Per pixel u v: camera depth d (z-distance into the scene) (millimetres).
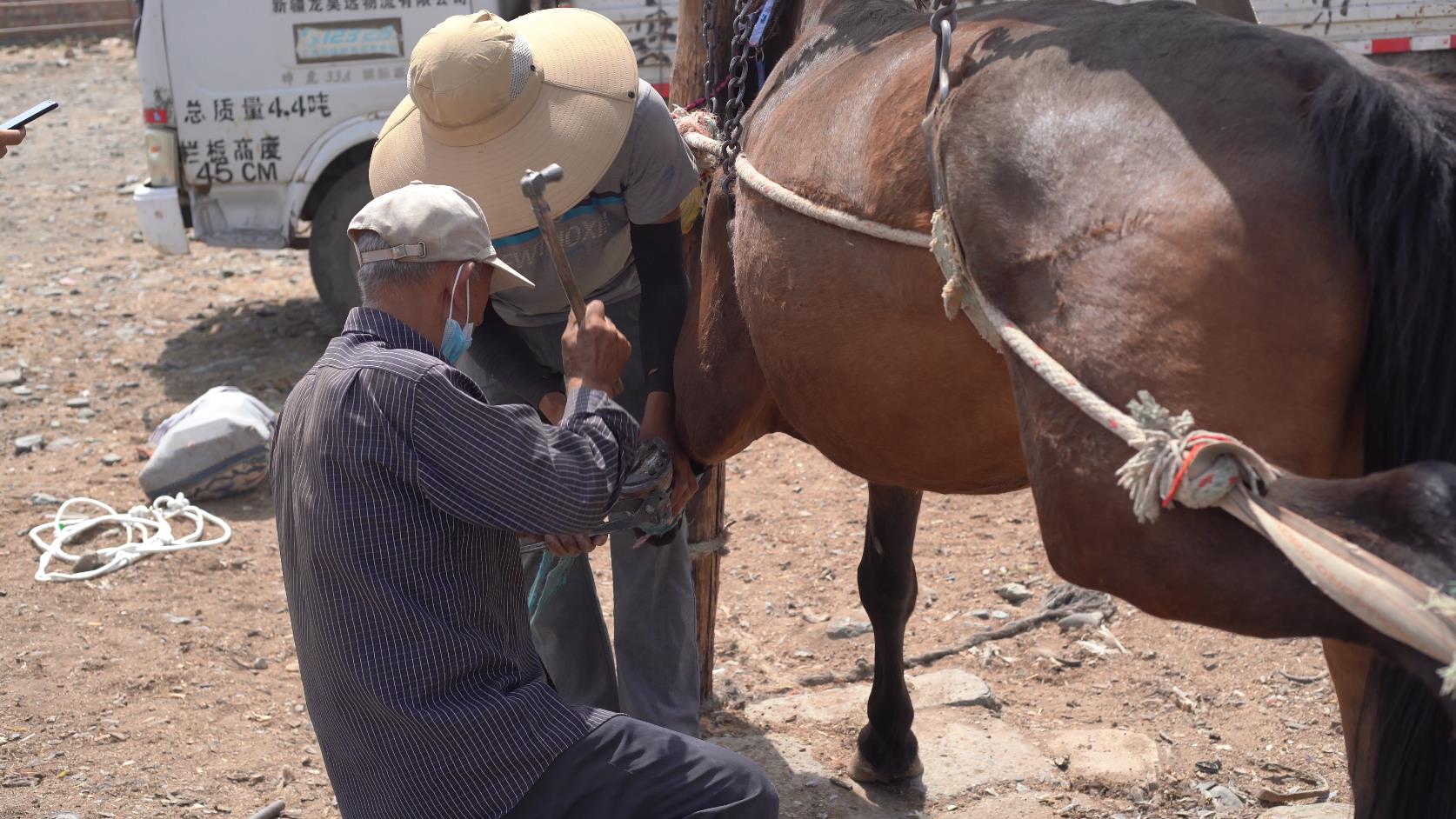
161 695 4059
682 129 3217
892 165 2221
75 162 12422
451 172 2785
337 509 2145
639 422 3363
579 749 2232
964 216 1998
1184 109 1856
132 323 8016
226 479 5570
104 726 3844
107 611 4586
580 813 2229
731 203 2773
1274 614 1657
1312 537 1569
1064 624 4348
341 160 7062
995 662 4180
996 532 5180
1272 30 1955
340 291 7160
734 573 4988
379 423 2143
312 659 2225
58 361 7316
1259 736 3656
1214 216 1753
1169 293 1755
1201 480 1631
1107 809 3342
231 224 6996
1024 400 1915
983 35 2219
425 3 6738
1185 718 3775
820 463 6027
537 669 2393
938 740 3674
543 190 2270
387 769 2201
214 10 6734
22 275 9023
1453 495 1522
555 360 3312
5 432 6316
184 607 4648
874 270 2254
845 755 3678
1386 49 6586
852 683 4137
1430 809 1760
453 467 2152
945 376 2230
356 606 2160
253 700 4055
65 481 5770
